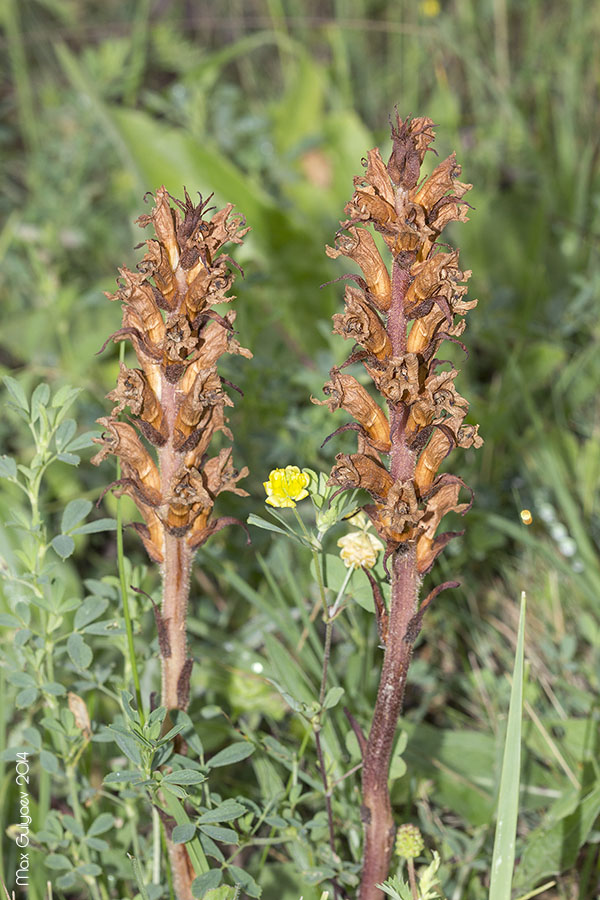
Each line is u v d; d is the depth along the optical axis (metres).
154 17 10.12
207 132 7.75
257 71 9.83
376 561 3.02
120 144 6.06
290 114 7.63
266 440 4.76
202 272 2.34
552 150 8.00
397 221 2.26
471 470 5.26
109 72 7.89
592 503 5.08
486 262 6.77
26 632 3.10
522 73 8.12
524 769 3.80
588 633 4.38
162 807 2.72
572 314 6.04
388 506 2.41
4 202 7.66
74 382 5.80
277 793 3.21
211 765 2.86
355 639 3.86
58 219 7.00
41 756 3.05
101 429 5.38
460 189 2.31
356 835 3.32
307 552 4.39
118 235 7.31
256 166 7.35
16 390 3.13
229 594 4.74
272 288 5.79
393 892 2.61
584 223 6.93
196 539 2.57
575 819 3.41
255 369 4.85
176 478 2.44
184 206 2.33
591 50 8.01
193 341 2.33
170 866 2.98
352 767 3.39
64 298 5.88
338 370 2.39
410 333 2.39
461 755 3.84
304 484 2.90
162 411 2.45
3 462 3.06
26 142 8.69
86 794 3.26
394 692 2.62
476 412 5.25
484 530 4.80
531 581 4.83
